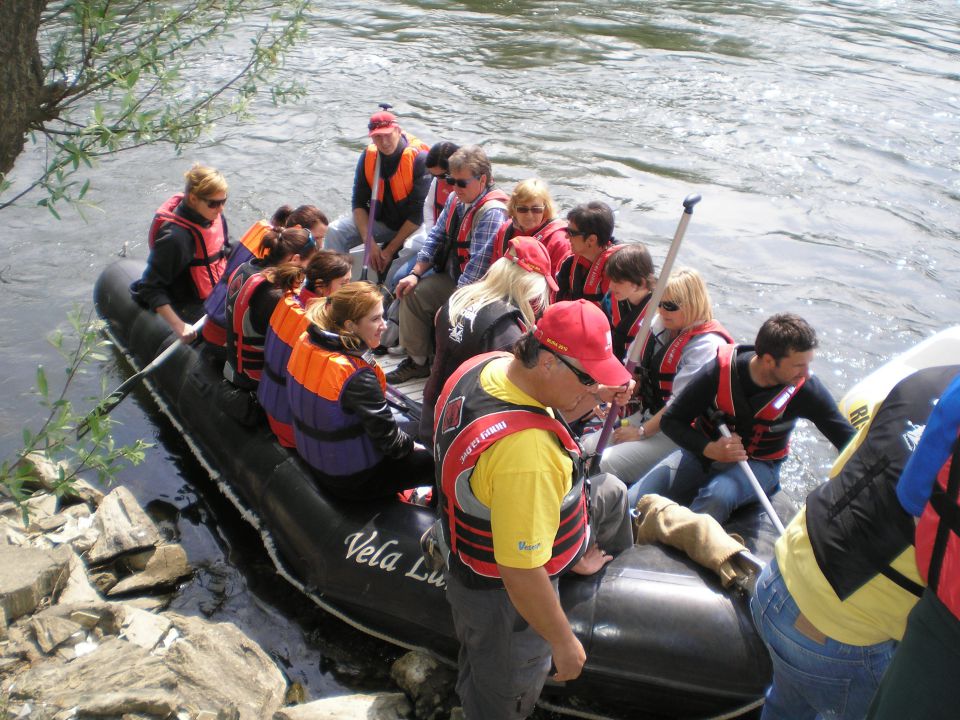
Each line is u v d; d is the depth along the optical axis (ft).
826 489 7.32
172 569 12.53
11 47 6.91
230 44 38.06
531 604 7.34
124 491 13.58
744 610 10.03
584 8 48.21
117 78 7.43
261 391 12.76
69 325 19.39
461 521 7.68
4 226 23.72
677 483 12.29
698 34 44.14
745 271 22.76
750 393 11.18
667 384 12.94
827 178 28.40
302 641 11.65
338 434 11.12
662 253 23.52
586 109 33.73
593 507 9.51
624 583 10.27
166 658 10.02
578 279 14.69
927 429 5.91
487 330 10.52
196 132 8.56
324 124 31.24
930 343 14.21
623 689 10.10
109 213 24.75
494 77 37.06
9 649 10.04
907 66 40.19
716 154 30.01
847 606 7.09
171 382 15.65
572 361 7.09
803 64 39.96
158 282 16.07
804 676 7.73
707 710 10.06
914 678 6.00
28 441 8.18
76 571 11.69
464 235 15.75
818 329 20.18
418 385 16.53
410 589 10.85
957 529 5.65
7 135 7.00
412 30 43.21
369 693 10.83
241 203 25.38
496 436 7.15
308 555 11.75
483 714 8.90
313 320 10.99
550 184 27.25
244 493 13.47
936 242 24.56
